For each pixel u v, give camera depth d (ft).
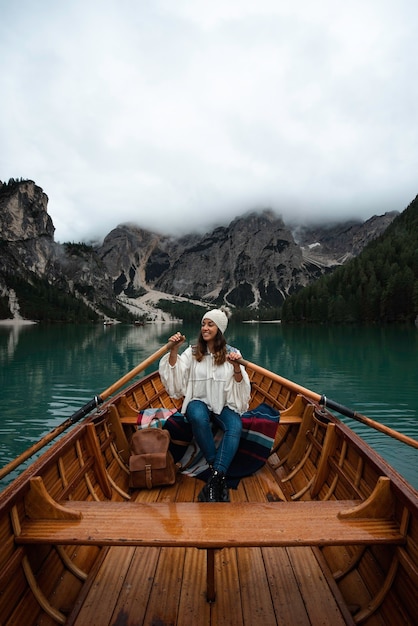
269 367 78.79
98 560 9.50
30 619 7.38
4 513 7.18
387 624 7.45
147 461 13.25
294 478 14.39
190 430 13.94
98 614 7.89
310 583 8.76
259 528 7.64
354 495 10.55
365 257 390.01
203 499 10.55
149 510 8.29
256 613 7.91
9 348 133.18
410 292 283.79
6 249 592.19
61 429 12.14
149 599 8.29
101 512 8.26
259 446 13.32
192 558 9.64
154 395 23.90
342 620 7.73
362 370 73.97
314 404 15.23
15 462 10.25
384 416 41.27
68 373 74.79
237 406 12.80
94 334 245.24
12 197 634.02
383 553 8.34
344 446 11.86
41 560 8.38
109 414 15.28
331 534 7.50
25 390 57.62
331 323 331.36
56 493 9.86
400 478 8.32
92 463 12.38
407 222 474.90
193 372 13.03
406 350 110.93
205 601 8.23
